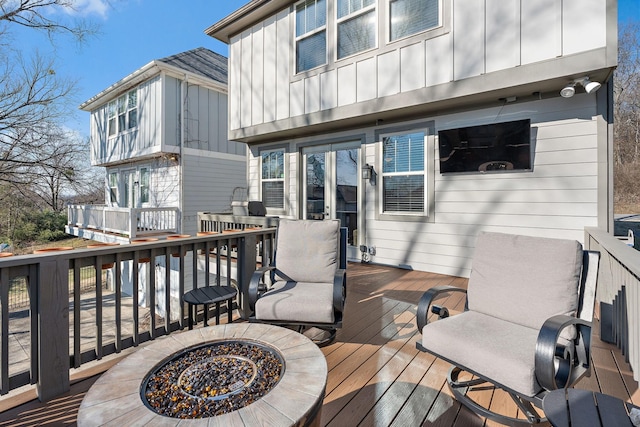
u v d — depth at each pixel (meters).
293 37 6.24
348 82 5.48
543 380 1.50
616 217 9.39
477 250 2.41
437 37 4.54
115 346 2.37
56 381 1.97
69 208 12.85
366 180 5.92
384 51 5.05
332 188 6.43
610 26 3.40
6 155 12.23
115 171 12.92
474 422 1.76
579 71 3.54
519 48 3.89
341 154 6.30
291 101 6.30
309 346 1.64
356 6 5.38
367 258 5.89
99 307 2.25
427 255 5.23
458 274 4.92
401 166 5.50
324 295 2.66
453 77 4.40
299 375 1.36
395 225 5.56
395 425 1.73
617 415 1.12
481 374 1.71
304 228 3.27
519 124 4.38
